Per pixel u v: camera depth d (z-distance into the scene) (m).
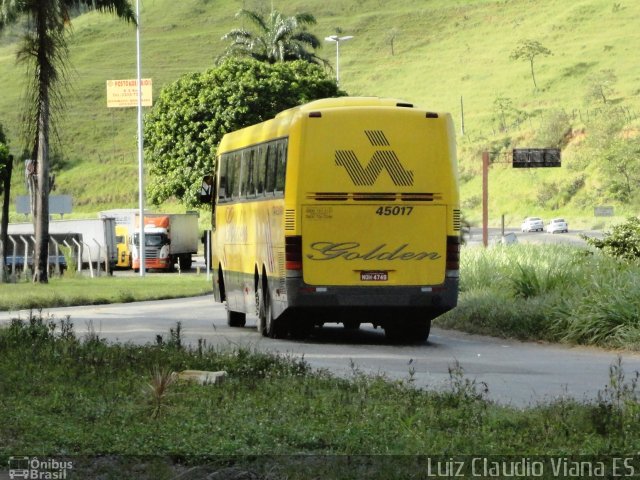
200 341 29.58
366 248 37.50
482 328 42.75
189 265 127.00
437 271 37.84
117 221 123.00
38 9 74.50
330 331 44.78
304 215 37.44
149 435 17.31
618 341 36.38
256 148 42.44
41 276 80.94
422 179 37.78
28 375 25.09
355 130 37.59
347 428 18.06
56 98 76.94
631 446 16.98
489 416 19.45
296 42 142.50
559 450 16.61
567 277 47.06
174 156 132.50
